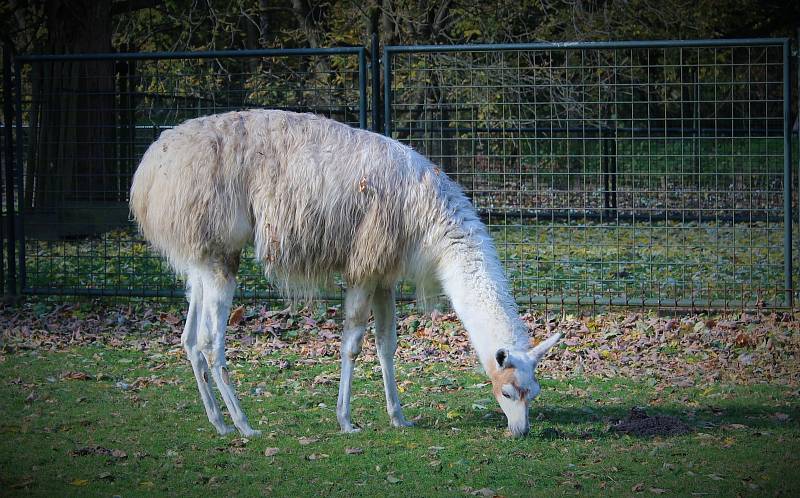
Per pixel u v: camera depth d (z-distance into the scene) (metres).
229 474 7.78
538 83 23.86
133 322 13.93
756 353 11.96
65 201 18.48
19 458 8.06
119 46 28.58
